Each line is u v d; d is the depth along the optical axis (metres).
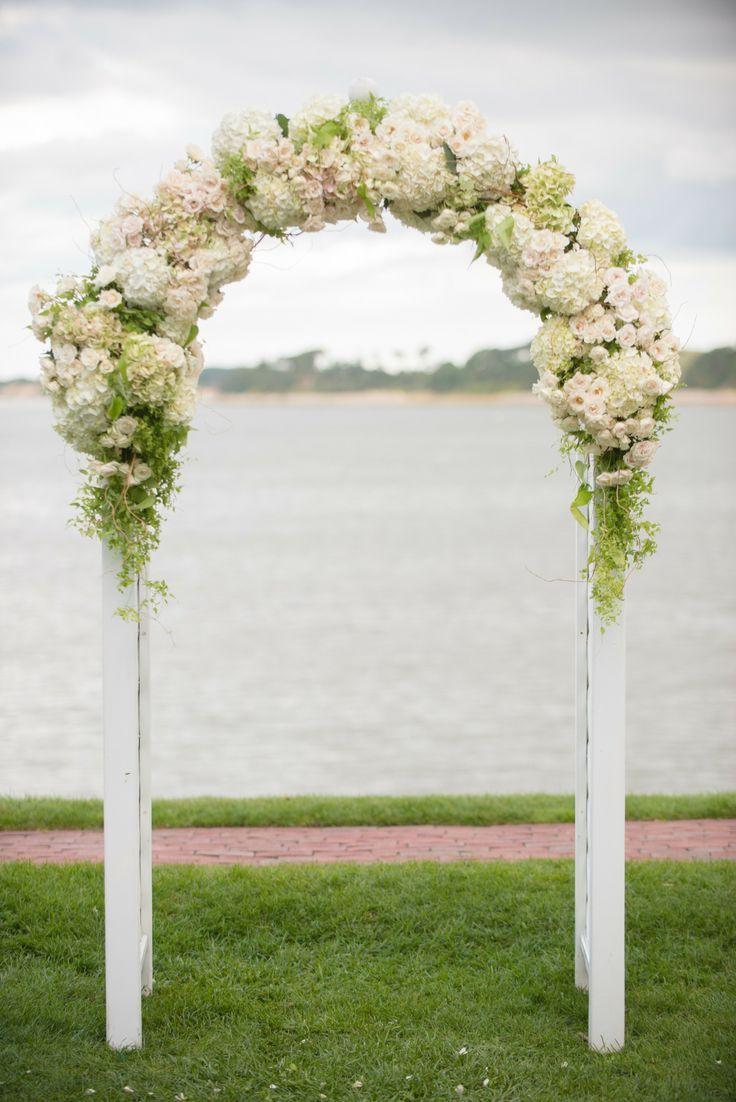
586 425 3.94
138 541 4.03
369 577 29.33
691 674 17.08
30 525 42.16
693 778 11.25
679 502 50.97
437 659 18.69
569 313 3.96
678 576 28.39
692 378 80.69
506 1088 3.98
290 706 15.03
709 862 6.12
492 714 14.55
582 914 4.68
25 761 11.63
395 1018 4.49
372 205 3.99
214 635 20.94
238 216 4.02
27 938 5.10
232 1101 3.90
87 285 3.97
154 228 3.98
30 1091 3.90
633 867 6.02
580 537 4.48
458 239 4.07
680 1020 4.45
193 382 4.05
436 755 12.32
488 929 5.31
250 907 5.44
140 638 4.46
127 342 3.83
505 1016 4.52
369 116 4.06
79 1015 4.46
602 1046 4.22
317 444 112.25
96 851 6.43
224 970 4.89
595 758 4.12
